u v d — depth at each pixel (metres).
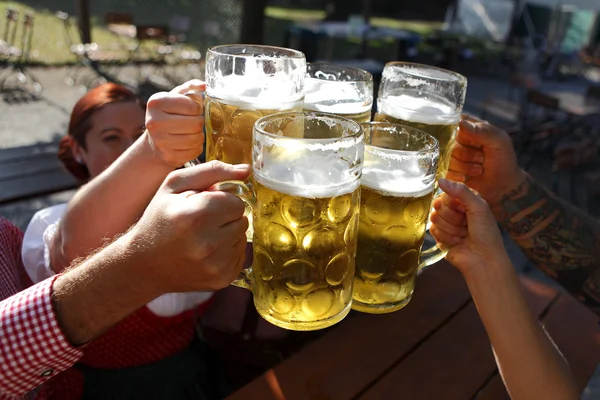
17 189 2.34
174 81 7.75
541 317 1.67
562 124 6.85
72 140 1.90
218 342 1.70
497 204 1.42
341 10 16.36
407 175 0.79
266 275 0.77
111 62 7.69
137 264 0.73
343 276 0.77
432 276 1.81
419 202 0.80
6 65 7.77
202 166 0.74
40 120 5.95
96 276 0.76
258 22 7.23
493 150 1.31
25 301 0.78
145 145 1.11
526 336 1.00
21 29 9.88
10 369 0.77
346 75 1.08
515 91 9.72
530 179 1.41
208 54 0.91
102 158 1.83
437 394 1.27
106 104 1.79
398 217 0.80
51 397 1.45
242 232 0.71
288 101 0.87
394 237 0.82
